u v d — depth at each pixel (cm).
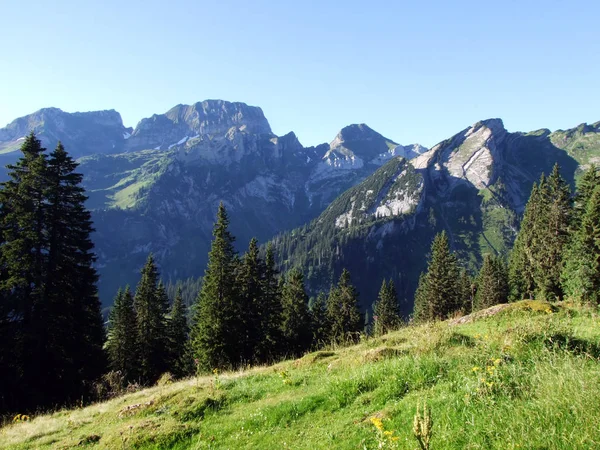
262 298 5125
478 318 1536
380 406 757
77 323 2953
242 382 1226
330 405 832
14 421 1612
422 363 859
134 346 4750
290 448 694
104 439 944
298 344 5584
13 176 2844
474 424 550
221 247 4272
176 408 1049
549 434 466
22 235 2697
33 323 2669
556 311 1453
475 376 730
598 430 443
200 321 4316
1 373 2530
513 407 566
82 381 2912
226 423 897
